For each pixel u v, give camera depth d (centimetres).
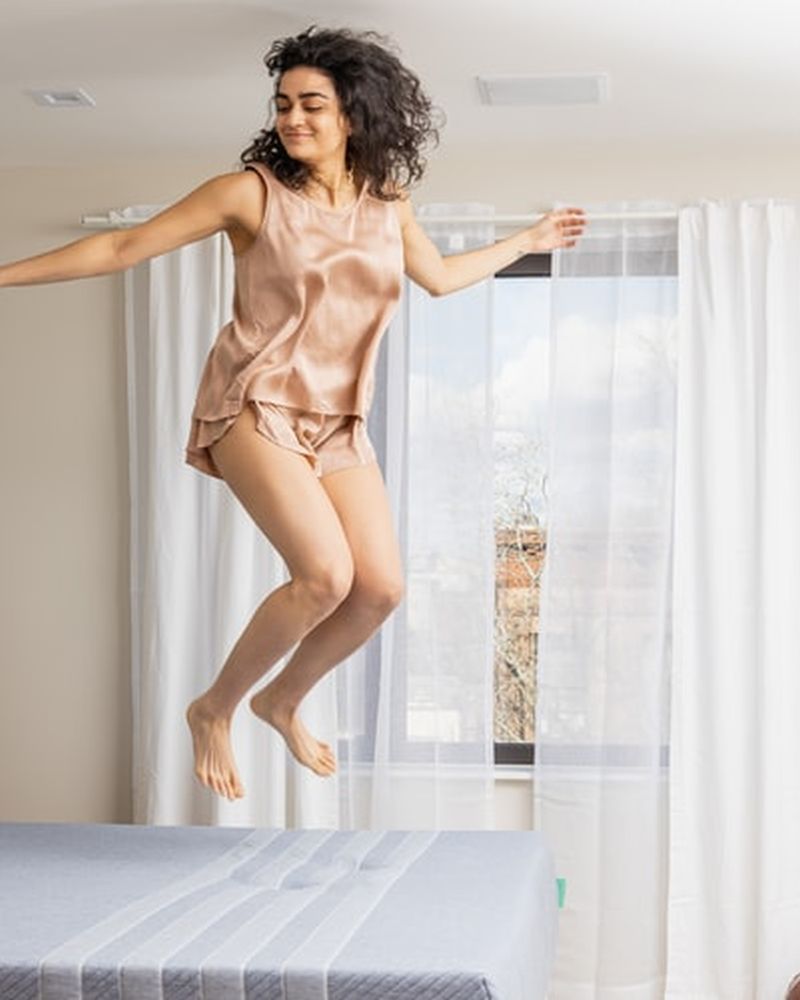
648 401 521
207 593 539
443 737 529
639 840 519
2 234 557
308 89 370
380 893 358
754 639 516
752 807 515
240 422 379
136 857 394
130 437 546
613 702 520
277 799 531
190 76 453
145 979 299
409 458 529
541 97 471
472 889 362
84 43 424
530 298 551
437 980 292
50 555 555
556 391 525
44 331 556
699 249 520
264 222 373
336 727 531
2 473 557
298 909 341
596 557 522
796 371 517
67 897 352
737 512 517
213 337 538
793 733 514
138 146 532
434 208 533
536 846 413
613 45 422
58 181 554
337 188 381
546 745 524
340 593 378
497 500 552
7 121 501
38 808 555
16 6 396
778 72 445
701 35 414
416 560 529
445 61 436
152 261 540
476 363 527
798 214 518
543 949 383
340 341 384
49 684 555
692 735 516
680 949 514
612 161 532
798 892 512
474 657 527
